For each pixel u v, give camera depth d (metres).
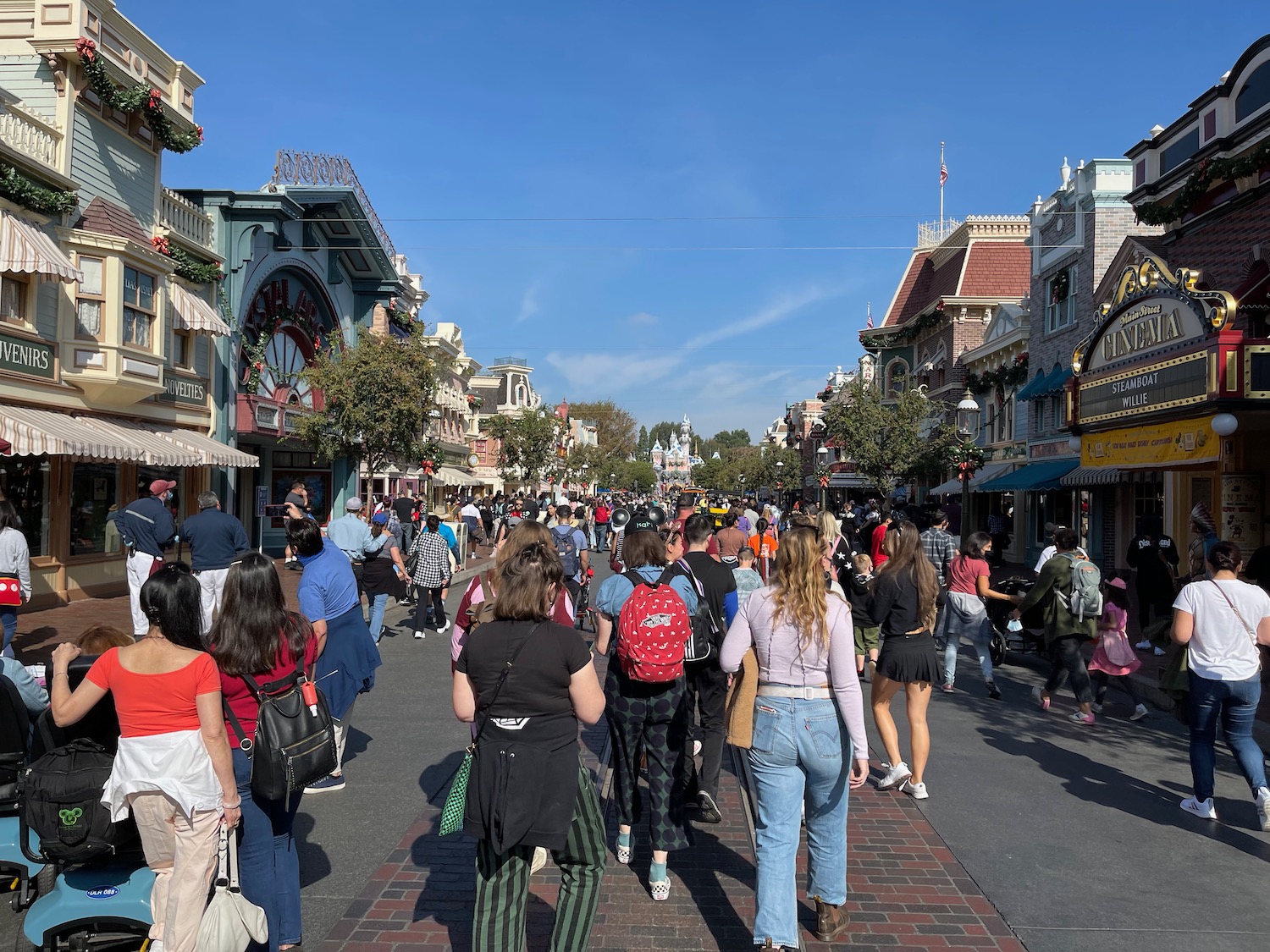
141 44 18.05
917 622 6.18
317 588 6.15
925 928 4.31
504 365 73.38
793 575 4.10
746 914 4.47
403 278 41.72
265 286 25.28
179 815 3.43
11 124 14.49
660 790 4.69
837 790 4.17
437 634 13.50
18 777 4.16
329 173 27.33
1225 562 5.92
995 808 6.07
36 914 3.73
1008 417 29.58
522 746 3.32
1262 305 14.75
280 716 3.72
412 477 40.59
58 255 14.22
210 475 21.75
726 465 109.94
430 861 5.04
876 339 42.12
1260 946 4.18
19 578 8.20
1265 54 14.69
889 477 31.05
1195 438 12.25
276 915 3.79
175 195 20.02
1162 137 17.66
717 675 5.94
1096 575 8.58
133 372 16.56
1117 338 14.27
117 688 3.42
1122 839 5.53
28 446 13.59
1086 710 8.56
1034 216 26.64
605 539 30.75
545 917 4.41
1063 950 4.11
